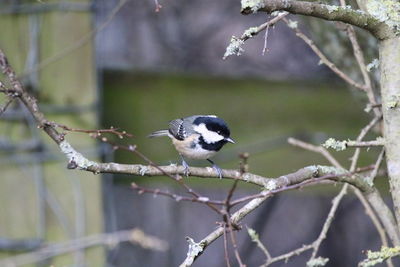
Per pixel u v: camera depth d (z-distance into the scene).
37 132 8.57
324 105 10.22
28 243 8.55
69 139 8.77
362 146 5.93
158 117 9.95
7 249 8.55
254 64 13.84
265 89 10.22
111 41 14.04
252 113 10.18
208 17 14.38
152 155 9.87
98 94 8.93
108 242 7.97
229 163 10.19
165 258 14.55
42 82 8.71
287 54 13.69
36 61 8.70
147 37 14.18
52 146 8.61
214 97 10.13
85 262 8.67
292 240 15.20
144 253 14.16
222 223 5.02
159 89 9.99
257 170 10.20
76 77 8.83
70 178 8.66
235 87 10.16
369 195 6.52
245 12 5.23
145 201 14.91
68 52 8.77
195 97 10.09
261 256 15.17
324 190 10.12
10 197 8.57
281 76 10.89
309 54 13.53
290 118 10.18
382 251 5.73
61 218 8.66
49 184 8.65
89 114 8.84
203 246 5.62
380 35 5.77
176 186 11.20
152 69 10.08
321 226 15.06
